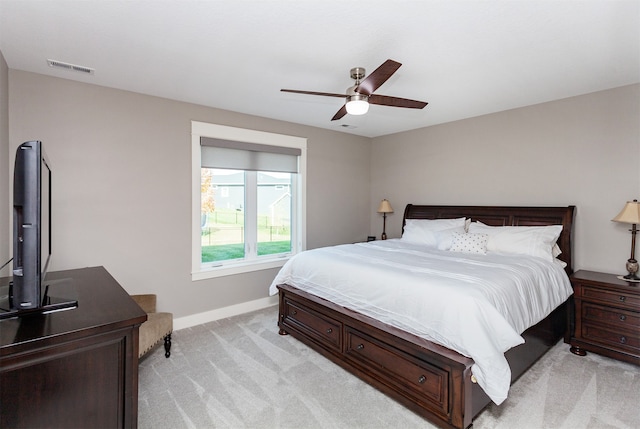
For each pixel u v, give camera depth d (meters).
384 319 2.30
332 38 2.08
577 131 3.25
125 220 3.07
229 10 1.77
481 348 1.76
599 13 1.79
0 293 1.59
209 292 3.64
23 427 1.09
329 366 2.62
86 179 2.87
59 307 1.39
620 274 3.01
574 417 1.99
